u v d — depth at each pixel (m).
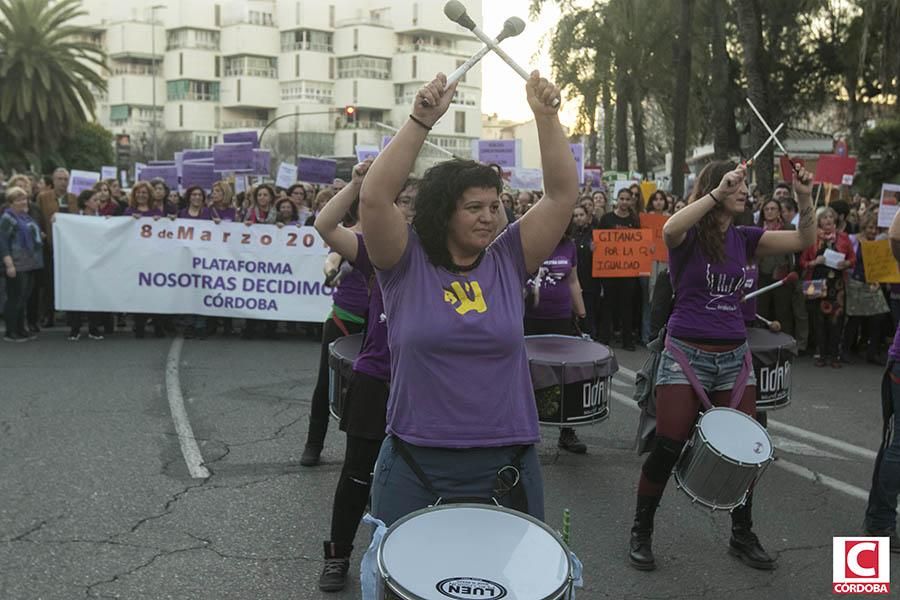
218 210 12.36
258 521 5.13
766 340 5.75
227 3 99.75
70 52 46.41
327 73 99.50
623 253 11.51
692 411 4.50
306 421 7.34
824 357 10.93
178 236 11.57
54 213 11.72
